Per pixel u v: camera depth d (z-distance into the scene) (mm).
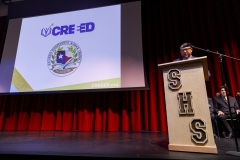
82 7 3523
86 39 3332
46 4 3713
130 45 3148
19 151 1298
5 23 4328
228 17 3207
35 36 3572
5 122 3762
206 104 1210
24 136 2369
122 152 1250
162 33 3457
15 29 3713
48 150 1333
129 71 3045
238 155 1100
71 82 3178
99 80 3096
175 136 1279
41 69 3357
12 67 3492
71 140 1929
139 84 2961
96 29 3352
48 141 1850
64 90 3168
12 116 3727
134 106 3303
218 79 3027
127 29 3234
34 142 1773
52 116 3580
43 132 3033
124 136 2332
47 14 3645
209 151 1155
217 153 1142
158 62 3387
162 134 2584
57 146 1520
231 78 2971
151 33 3562
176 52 3328
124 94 3344
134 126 3211
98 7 3465
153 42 3531
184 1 3516
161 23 3510
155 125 3146
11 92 3357
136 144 1626
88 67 3191
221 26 3209
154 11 3652
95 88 3076
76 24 3453
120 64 3104
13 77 3434
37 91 3262
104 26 3336
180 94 1292
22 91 3318
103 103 3412
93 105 3467
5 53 3607
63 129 3432
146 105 3275
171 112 1313
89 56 3240
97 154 1197
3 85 3426
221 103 2592
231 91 2926
